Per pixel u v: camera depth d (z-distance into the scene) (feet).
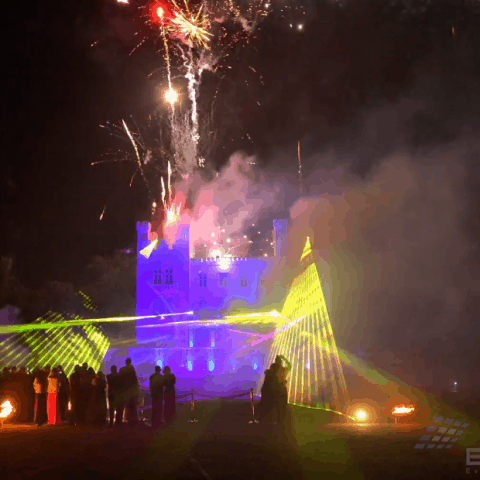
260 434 42.22
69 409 53.72
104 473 29.53
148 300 198.49
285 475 28.48
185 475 28.94
